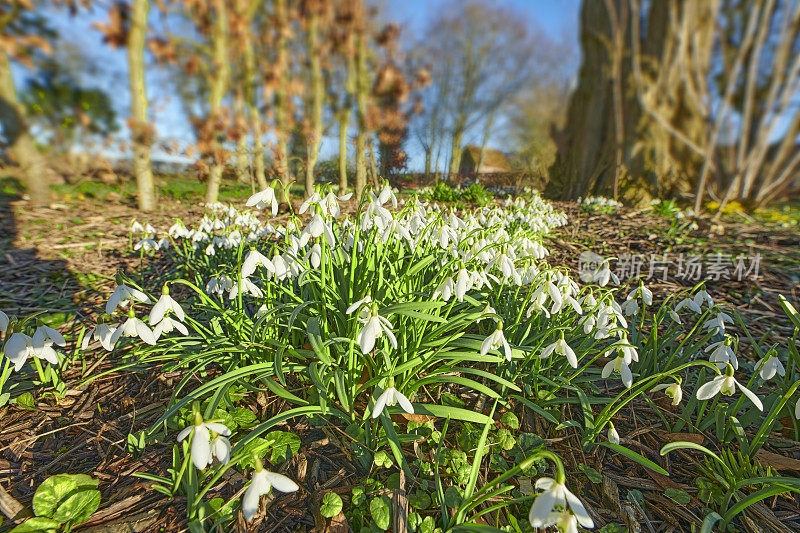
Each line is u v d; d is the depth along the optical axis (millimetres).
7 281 4113
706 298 2316
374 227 2359
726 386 1557
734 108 8078
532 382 2299
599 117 11492
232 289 2230
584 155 12039
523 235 3373
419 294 2426
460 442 1922
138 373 2465
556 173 13484
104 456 1874
